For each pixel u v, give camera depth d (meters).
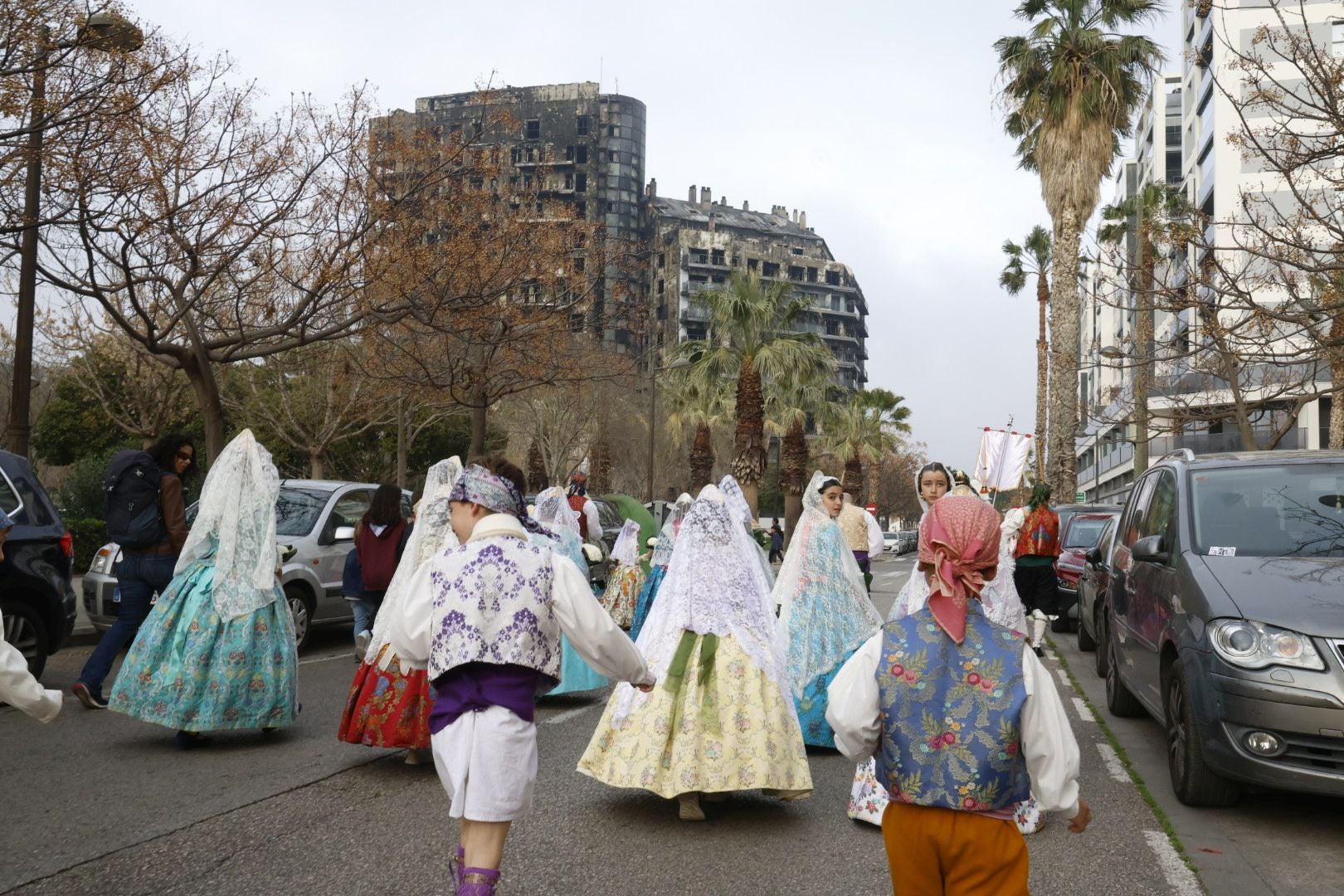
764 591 6.36
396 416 32.09
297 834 5.56
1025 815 5.70
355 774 6.89
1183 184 57.66
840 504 8.53
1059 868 5.16
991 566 2.98
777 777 5.85
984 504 3.02
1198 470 7.46
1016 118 29.36
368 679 6.98
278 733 8.16
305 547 12.48
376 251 18.84
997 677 2.87
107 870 4.96
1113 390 22.12
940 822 2.87
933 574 3.01
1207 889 4.87
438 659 3.70
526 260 21.53
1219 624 5.89
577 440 50.84
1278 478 7.13
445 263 19.38
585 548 10.05
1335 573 6.04
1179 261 12.50
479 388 23.55
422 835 5.54
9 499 9.45
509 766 3.62
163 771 6.91
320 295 17.50
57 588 9.62
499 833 3.65
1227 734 5.70
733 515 6.36
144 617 8.84
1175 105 69.81
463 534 3.96
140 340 16.20
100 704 8.86
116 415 30.41
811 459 85.25
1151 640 7.16
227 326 21.14
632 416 57.97
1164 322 33.38
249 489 7.64
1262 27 10.64
